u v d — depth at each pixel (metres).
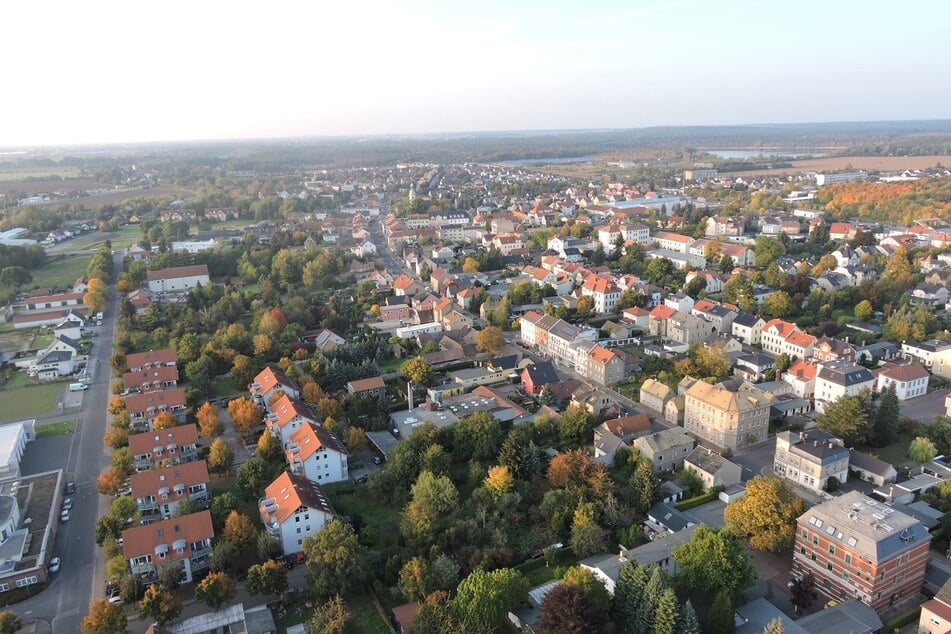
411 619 108.56
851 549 111.50
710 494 148.00
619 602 108.31
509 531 135.50
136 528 123.50
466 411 187.38
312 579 119.12
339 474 158.88
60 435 188.12
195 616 111.69
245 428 178.00
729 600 102.75
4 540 131.00
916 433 172.00
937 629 101.69
